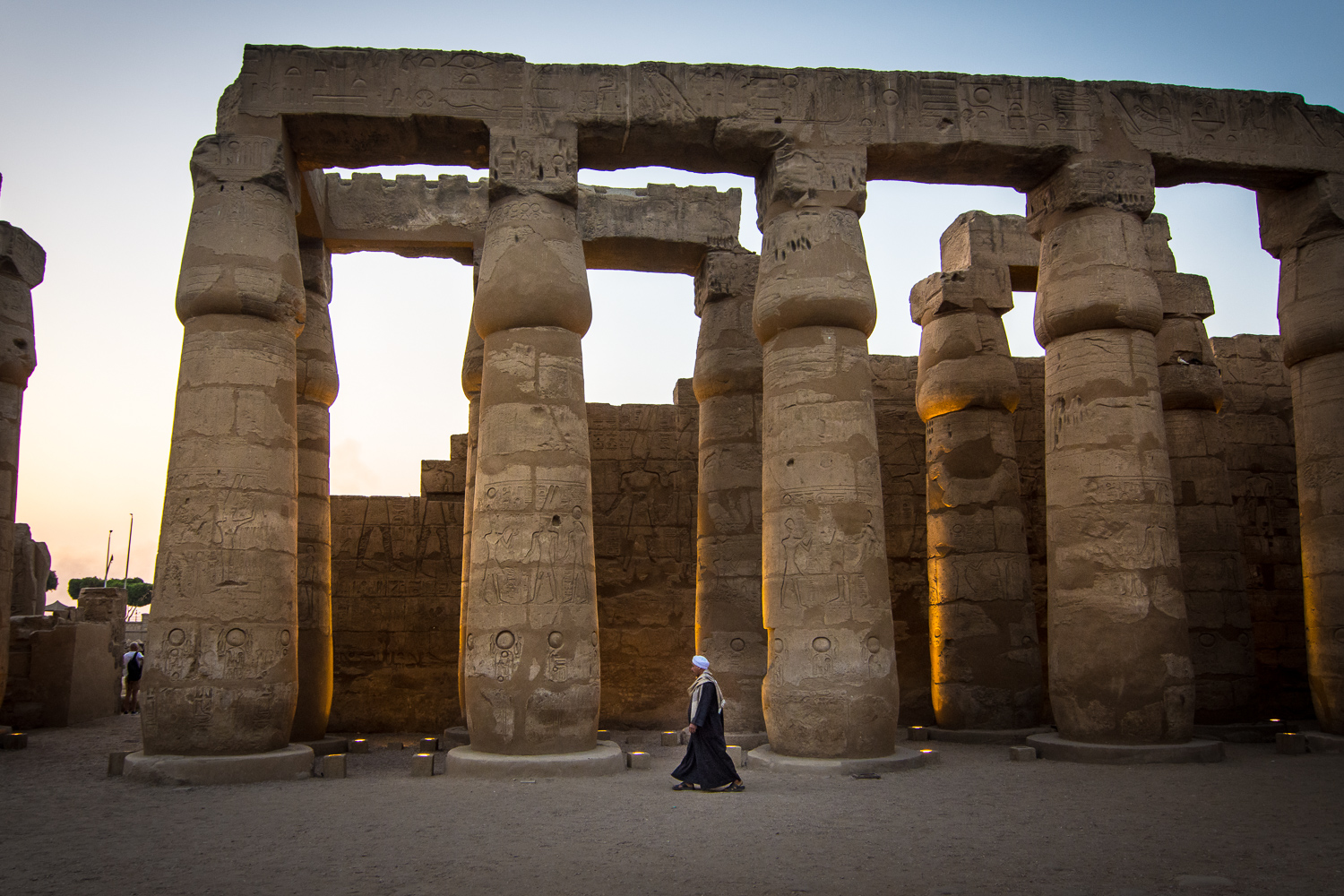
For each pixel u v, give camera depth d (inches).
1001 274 557.0
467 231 545.3
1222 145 456.4
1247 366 674.2
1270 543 650.2
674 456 663.8
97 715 630.5
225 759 352.2
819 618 383.2
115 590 727.7
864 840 242.7
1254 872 209.3
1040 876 206.2
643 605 638.5
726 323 531.2
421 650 623.2
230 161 401.1
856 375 404.2
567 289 398.3
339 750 481.4
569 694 368.2
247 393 386.0
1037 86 446.3
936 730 509.7
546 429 384.8
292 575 392.5
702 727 324.5
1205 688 532.4
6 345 506.9
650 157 438.3
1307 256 468.8
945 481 542.0
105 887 199.6
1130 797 307.7
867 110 432.1
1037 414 664.4
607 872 210.2
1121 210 439.5
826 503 389.7
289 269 404.5
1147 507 415.8
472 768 354.0
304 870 212.7
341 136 420.8
